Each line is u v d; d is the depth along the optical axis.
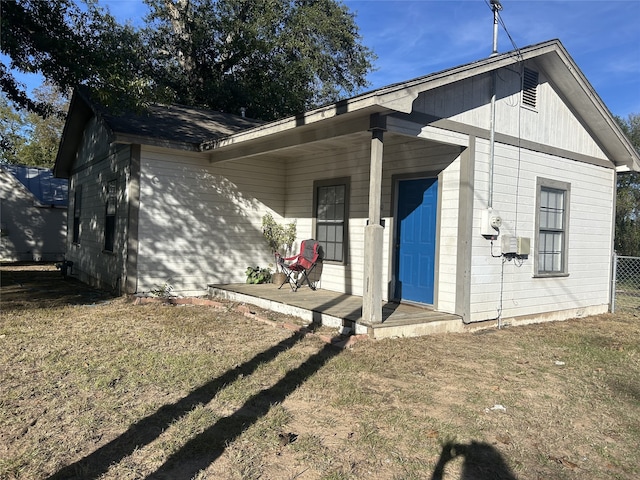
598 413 4.14
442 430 3.64
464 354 5.86
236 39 21.97
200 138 9.80
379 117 6.03
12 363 4.89
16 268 16.27
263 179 10.89
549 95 8.70
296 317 7.55
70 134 13.71
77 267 13.51
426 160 7.79
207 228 10.04
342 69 26.45
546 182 8.61
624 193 20.14
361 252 9.02
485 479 2.97
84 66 8.19
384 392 4.41
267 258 11.02
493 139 7.45
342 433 3.53
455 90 6.96
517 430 3.72
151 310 7.89
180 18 21.83
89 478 2.81
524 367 5.44
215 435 3.39
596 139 9.83
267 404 4.02
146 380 4.47
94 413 3.72
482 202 7.39
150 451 3.15
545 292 8.68
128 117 10.05
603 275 10.17
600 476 3.07
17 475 2.82
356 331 6.39
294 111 23.78
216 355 5.34
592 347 6.55
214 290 9.81
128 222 9.12
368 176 8.89
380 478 2.94
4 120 31.16
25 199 19.47
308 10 23.27
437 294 7.53
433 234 7.73
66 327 6.52
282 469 2.98
